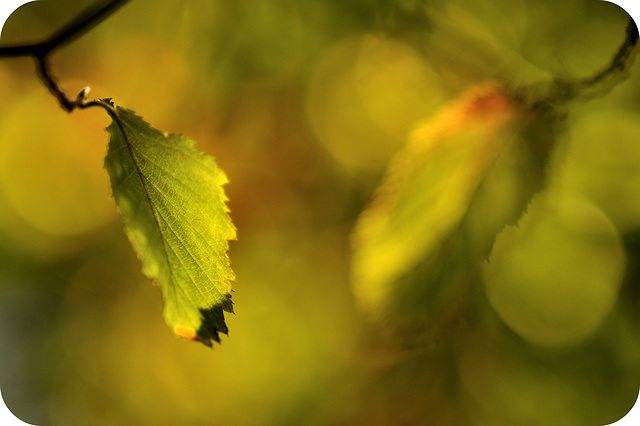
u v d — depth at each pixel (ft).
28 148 2.85
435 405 2.42
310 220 2.90
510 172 1.17
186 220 1.11
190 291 1.11
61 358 2.89
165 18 2.39
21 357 2.82
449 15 1.87
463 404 2.30
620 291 1.90
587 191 1.79
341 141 2.69
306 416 2.70
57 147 2.86
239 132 2.64
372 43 2.10
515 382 2.07
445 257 1.17
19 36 2.29
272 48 2.31
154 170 1.12
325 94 2.48
